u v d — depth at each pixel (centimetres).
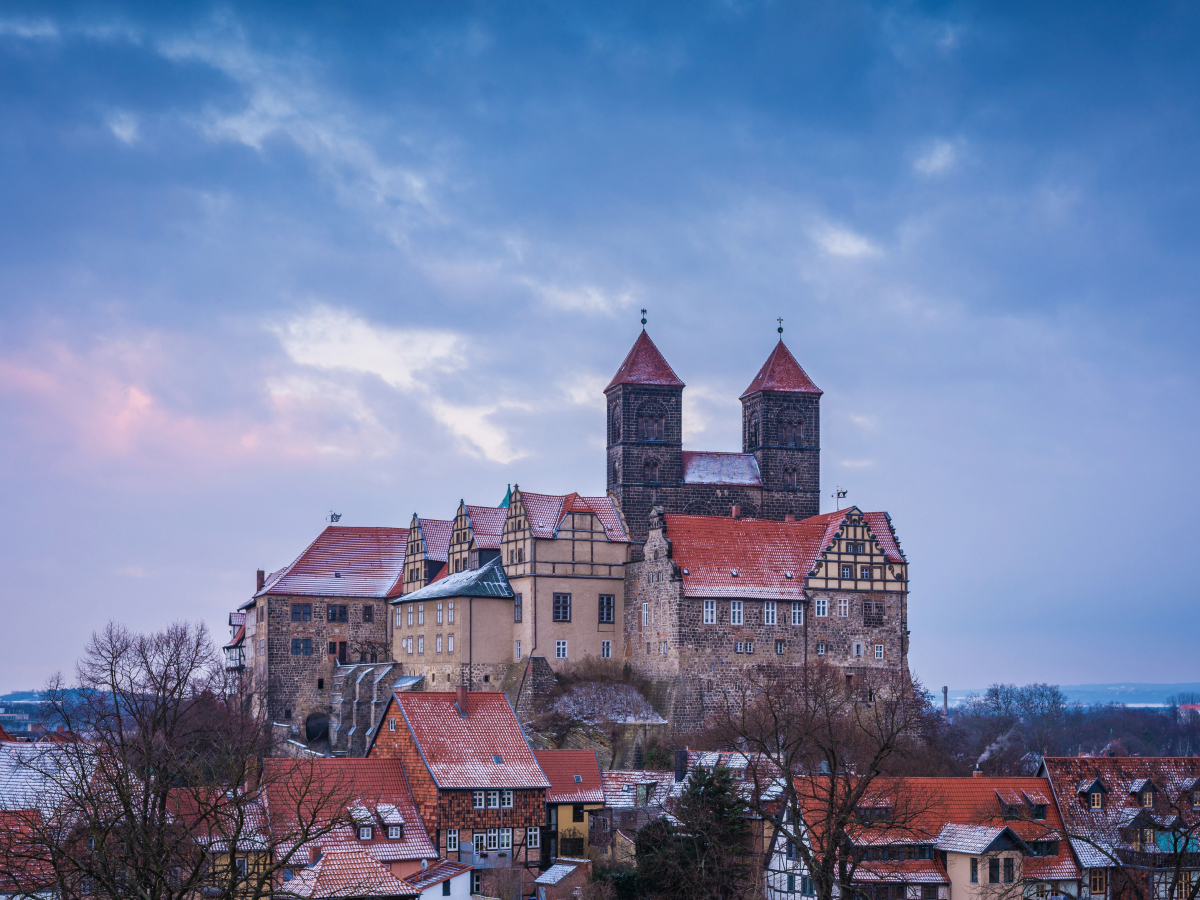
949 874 9100
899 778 9312
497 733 10394
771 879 9062
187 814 6431
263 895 5072
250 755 6912
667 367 16475
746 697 13638
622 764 13275
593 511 14850
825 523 15075
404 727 10262
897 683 13962
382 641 16438
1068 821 9681
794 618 14250
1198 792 10025
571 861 9688
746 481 16512
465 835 9775
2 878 5278
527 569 14462
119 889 4997
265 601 16038
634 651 14600
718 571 14162
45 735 7606
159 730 7562
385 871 7912
